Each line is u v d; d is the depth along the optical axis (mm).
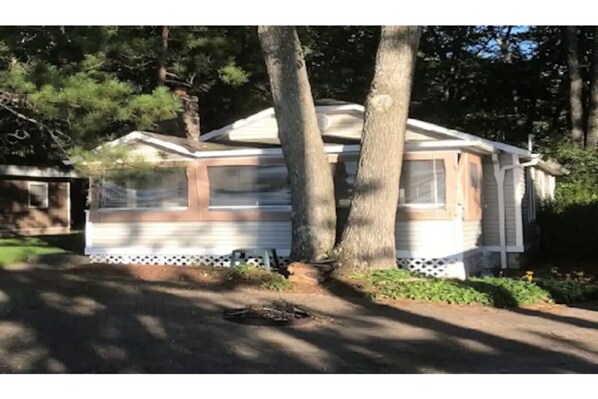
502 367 6160
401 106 11594
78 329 7734
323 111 15227
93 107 12508
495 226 15602
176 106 13477
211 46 20844
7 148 22062
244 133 16000
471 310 9406
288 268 11570
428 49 31391
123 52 18625
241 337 7375
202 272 12797
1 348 6742
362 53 27219
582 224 16766
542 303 10281
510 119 30969
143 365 6129
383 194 11617
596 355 6684
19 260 15008
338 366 6160
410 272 11664
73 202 28500
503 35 31594
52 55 14859
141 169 12977
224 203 14562
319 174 12336
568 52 24109
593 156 20109
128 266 13883
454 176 13141
